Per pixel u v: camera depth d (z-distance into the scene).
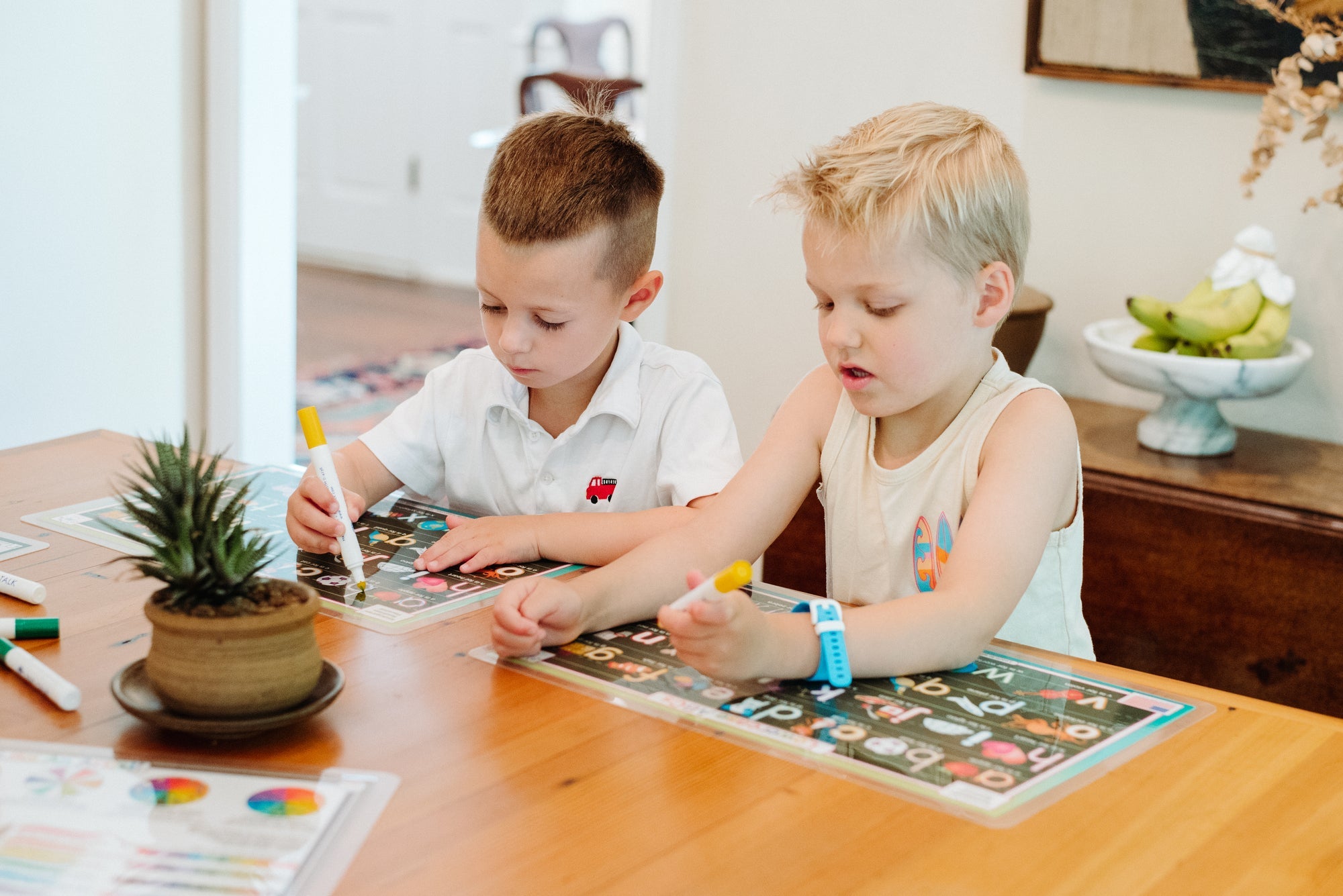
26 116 2.27
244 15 2.47
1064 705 0.79
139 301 2.51
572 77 3.74
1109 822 0.65
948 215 0.90
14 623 0.82
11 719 0.72
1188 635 1.68
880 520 1.09
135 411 2.54
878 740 0.73
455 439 1.31
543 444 1.28
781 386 2.38
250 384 2.64
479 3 4.88
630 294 1.22
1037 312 1.85
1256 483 1.69
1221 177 1.96
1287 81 1.69
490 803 0.65
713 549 0.99
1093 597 1.75
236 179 2.53
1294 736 0.75
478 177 5.01
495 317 1.14
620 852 0.61
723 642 0.76
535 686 0.79
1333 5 1.78
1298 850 0.63
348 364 3.99
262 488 1.17
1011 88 2.11
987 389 1.04
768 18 2.27
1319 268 1.91
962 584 0.88
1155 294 2.05
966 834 0.63
